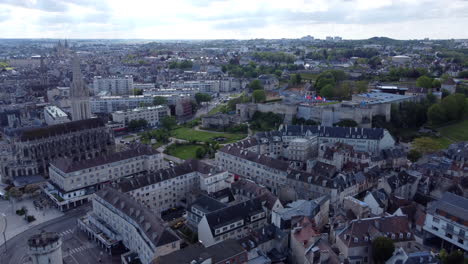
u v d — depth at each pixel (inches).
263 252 6850.4
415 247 6830.7
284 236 6939.0
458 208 7229.3
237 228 7573.8
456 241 7076.8
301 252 6461.6
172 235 6530.5
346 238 6663.4
